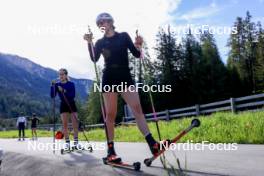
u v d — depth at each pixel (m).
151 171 4.65
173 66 62.44
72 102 8.82
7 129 50.62
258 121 10.84
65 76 8.98
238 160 5.63
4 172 6.89
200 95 58.56
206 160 5.75
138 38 5.21
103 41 5.13
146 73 5.29
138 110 4.96
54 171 5.68
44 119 76.12
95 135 17.41
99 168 5.08
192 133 11.04
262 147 7.48
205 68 59.34
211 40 63.75
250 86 64.69
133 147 9.29
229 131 10.30
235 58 68.00
